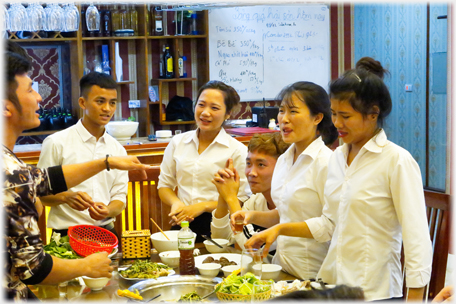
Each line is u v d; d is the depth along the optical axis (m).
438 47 5.55
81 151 2.70
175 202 2.68
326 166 2.04
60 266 1.65
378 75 1.92
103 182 2.70
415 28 5.84
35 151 4.02
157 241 2.30
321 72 6.62
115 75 5.64
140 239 2.24
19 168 1.55
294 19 6.39
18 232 1.51
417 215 1.71
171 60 5.89
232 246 2.42
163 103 6.05
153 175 2.96
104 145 2.77
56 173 1.90
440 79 5.40
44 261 1.59
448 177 5.43
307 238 2.04
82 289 1.89
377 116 1.80
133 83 5.88
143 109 5.82
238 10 6.13
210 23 6.03
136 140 4.82
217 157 2.73
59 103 5.71
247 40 6.22
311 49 6.53
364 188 1.79
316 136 2.15
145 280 1.91
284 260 2.12
